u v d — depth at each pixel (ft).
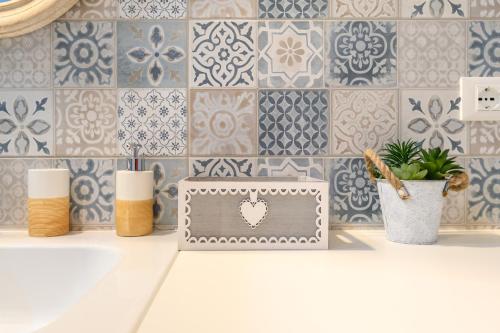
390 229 2.60
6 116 2.87
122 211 2.69
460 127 2.93
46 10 2.77
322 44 2.90
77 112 2.88
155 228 2.90
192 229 2.38
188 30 2.89
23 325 2.42
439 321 1.39
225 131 2.90
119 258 2.30
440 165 2.51
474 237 2.75
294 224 2.40
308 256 2.25
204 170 2.90
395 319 1.40
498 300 1.59
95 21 2.87
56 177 2.71
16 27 2.78
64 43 2.87
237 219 2.39
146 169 2.89
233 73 2.89
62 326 1.31
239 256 2.25
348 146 2.92
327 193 2.40
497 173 2.93
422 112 2.92
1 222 2.89
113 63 2.88
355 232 2.89
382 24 2.90
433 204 2.49
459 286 1.75
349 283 1.79
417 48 2.91
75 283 2.48
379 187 2.65
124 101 2.89
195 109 2.89
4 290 2.48
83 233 2.81
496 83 2.90
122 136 2.89
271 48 2.90
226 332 1.30
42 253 2.49
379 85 2.91
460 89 2.92
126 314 1.40
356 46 2.90
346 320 1.39
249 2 2.89
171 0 2.89
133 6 2.88
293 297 1.61
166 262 2.10
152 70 2.89
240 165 2.90
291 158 2.91
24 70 2.87
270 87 2.90
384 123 2.92
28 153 2.88
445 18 2.91
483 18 2.91
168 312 1.47
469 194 2.95
